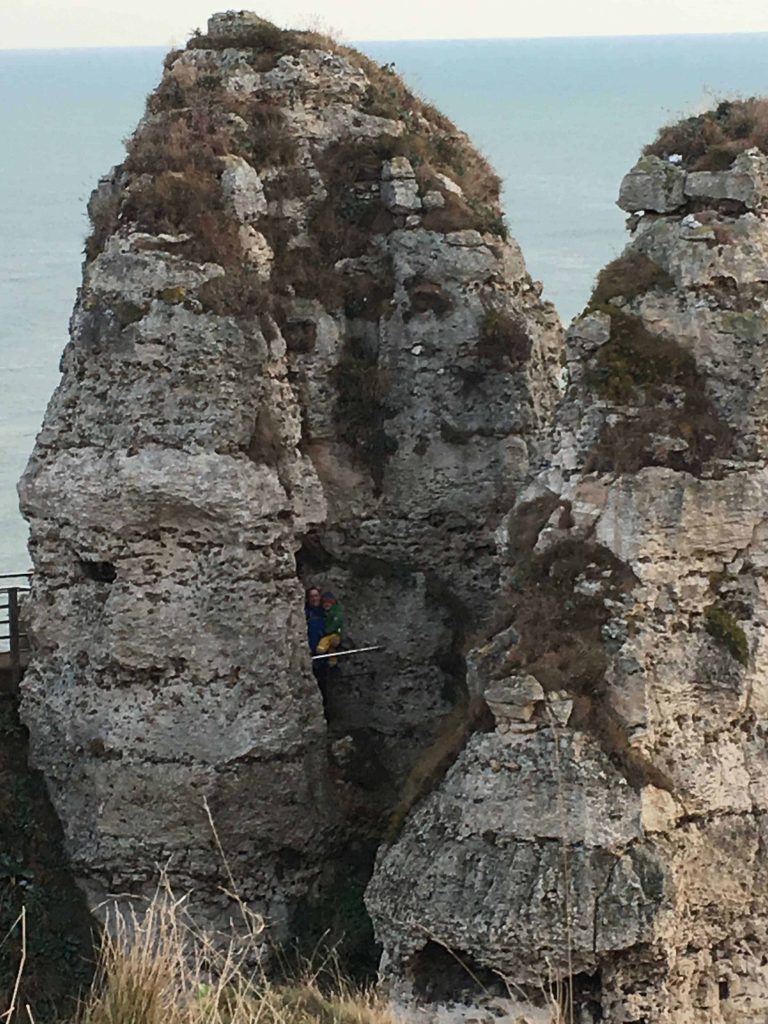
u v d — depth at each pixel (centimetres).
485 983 2556
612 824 2517
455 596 3394
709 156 2753
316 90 3447
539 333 3472
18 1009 2859
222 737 3089
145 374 3069
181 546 3091
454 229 3384
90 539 3108
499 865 2534
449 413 3384
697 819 2606
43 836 3177
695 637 2644
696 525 2644
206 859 3103
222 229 3133
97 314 3103
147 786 3100
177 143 3203
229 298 3092
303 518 3177
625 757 2550
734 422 2681
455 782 2600
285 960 3067
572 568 2650
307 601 3288
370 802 3281
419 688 3369
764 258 2712
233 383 3075
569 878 2500
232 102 3359
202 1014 1909
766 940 2625
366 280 3394
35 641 3212
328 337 3350
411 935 2572
